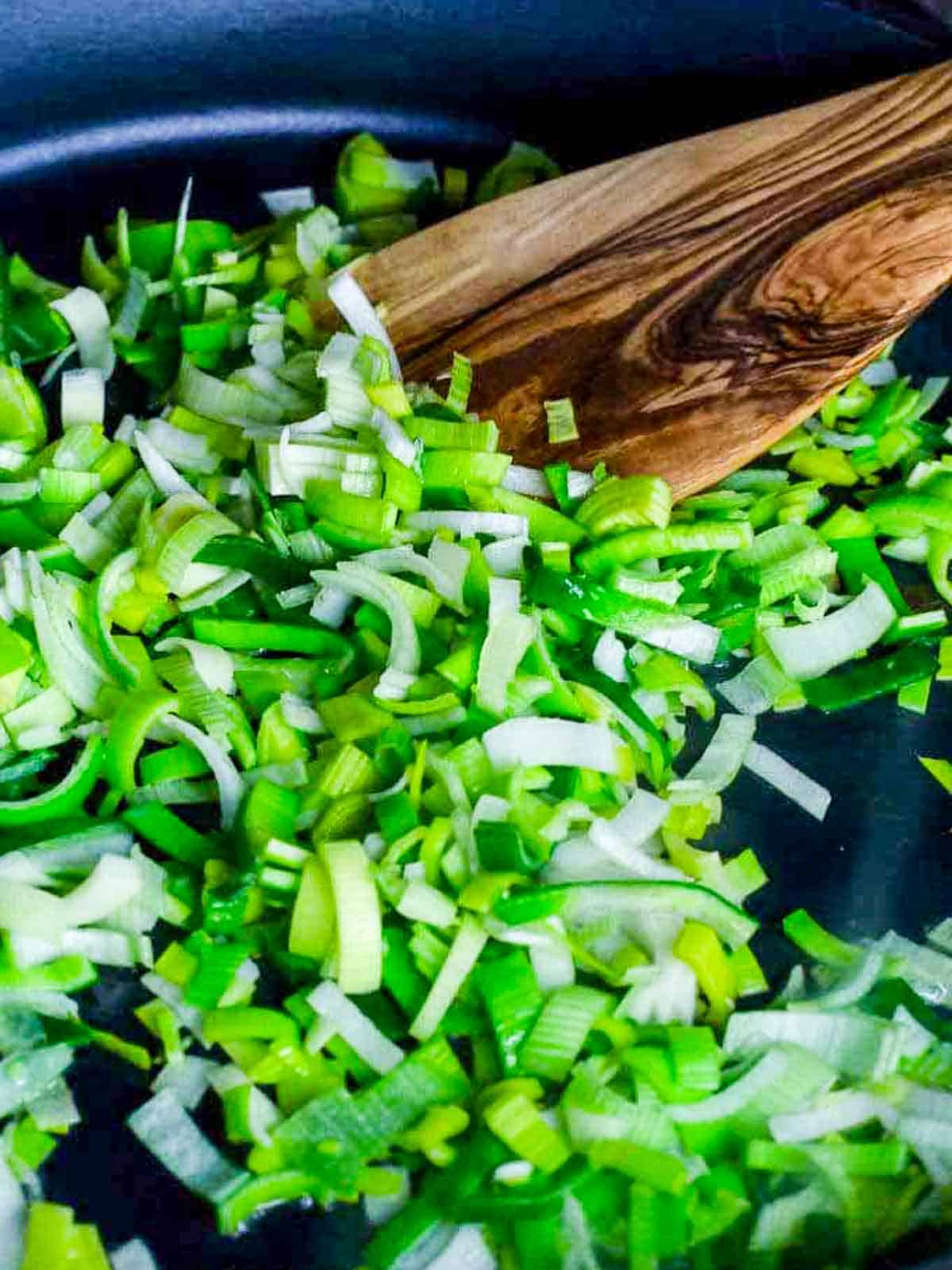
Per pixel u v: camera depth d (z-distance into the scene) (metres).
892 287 0.30
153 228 0.35
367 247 0.36
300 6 0.35
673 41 0.35
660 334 0.31
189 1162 0.23
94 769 0.26
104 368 0.33
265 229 0.35
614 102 0.37
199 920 0.25
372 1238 0.22
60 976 0.24
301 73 0.36
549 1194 0.22
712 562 0.29
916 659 0.29
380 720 0.27
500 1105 0.22
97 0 0.34
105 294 0.34
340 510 0.29
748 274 0.30
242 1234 0.22
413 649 0.27
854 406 0.34
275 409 0.31
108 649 0.27
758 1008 0.25
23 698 0.27
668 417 0.30
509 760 0.26
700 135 0.32
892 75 0.35
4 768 0.26
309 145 0.37
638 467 0.30
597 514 0.29
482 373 0.31
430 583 0.28
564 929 0.25
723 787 0.28
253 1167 0.22
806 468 0.32
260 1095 0.23
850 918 0.26
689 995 0.24
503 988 0.24
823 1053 0.24
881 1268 0.22
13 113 0.35
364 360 0.30
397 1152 0.23
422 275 0.32
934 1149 0.23
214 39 0.35
